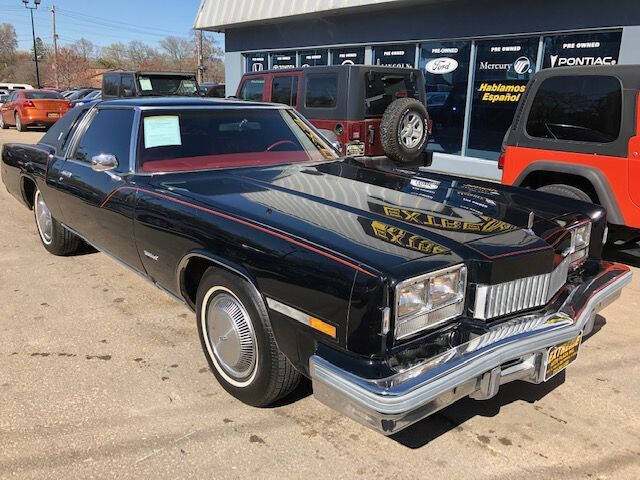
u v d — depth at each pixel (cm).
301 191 329
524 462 262
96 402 304
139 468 255
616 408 307
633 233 512
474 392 240
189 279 333
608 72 499
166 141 384
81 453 264
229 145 403
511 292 258
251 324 281
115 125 408
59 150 484
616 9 852
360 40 1266
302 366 255
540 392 322
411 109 852
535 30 955
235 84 1681
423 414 221
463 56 1092
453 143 1146
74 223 463
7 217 723
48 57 8031
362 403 216
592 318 306
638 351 372
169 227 322
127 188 366
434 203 311
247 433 281
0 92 3250
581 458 265
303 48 1417
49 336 381
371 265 227
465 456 266
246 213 291
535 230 284
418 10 1132
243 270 272
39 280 484
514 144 578
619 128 494
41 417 291
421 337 235
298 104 920
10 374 331
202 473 252
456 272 241
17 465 255
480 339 239
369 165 425
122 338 379
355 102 838
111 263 531
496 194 345
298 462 260
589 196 531
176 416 293
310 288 240
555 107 541
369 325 221
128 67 8494
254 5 1452
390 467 258
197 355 357
